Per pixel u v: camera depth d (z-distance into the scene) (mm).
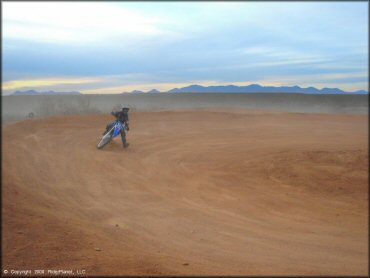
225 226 8406
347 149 14602
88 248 6367
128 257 6004
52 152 13742
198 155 14328
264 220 8906
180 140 16875
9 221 7469
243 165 13055
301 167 12695
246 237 7777
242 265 6133
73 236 6992
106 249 6430
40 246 6258
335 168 12609
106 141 14828
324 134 18516
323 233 8133
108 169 12352
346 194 10875
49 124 17156
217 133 18609
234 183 11484
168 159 13766
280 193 10820
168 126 19984
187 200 10062
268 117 23391
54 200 9555
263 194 10695
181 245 7199
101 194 10250
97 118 18891
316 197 10617
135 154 14312
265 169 12664
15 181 10508
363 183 11578
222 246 7211
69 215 8594
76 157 13414
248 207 9742
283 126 20766
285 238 7777
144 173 12148
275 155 14016
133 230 7938
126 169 12453
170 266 5703
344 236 7961
